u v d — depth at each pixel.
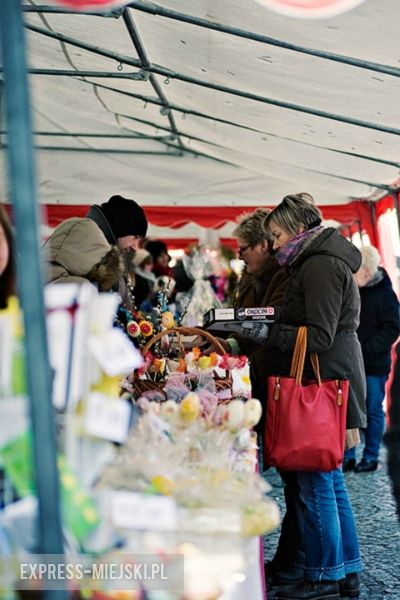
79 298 2.03
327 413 4.32
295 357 4.36
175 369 4.41
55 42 6.37
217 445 2.74
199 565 2.11
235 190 10.17
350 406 4.54
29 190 1.73
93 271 3.85
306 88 5.64
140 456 2.43
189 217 10.21
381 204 9.80
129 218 5.06
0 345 2.00
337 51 4.65
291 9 2.28
